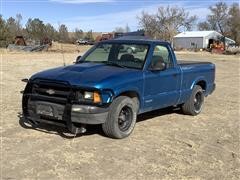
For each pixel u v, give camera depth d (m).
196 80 10.21
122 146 7.45
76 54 39.81
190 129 8.99
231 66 30.48
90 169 6.29
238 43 106.19
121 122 7.88
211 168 6.61
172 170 6.43
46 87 7.63
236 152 7.50
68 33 104.06
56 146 7.27
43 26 82.00
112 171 6.25
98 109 7.32
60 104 7.43
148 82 8.40
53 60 29.17
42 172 6.10
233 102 12.85
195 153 7.31
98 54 8.99
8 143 7.36
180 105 10.38
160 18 92.25
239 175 6.37
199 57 44.19
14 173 6.03
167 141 7.94
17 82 15.65
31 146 7.22
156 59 8.67
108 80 7.48
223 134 8.72
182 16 93.25
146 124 9.20
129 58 8.58
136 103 8.23
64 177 5.95
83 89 7.27
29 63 25.66
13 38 57.97
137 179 6.00
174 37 92.00
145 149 7.36
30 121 8.09
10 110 10.05
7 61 26.70
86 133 8.15
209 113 10.86
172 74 9.20
